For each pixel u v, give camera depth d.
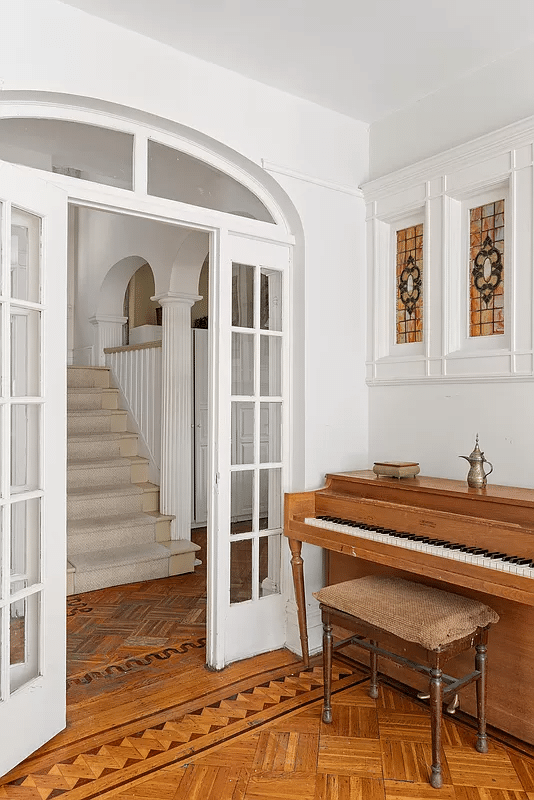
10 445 2.43
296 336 3.58
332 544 2.99
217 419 3.29
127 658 3.42
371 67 3.20
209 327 3.34
